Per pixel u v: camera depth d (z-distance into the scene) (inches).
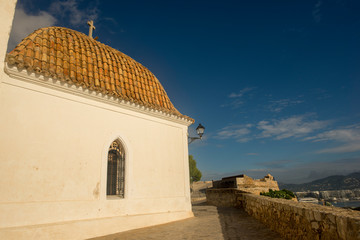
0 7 260.4
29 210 259.3
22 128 271.3
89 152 325.4
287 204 226.4
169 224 382.0
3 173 250.1
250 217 421.1
